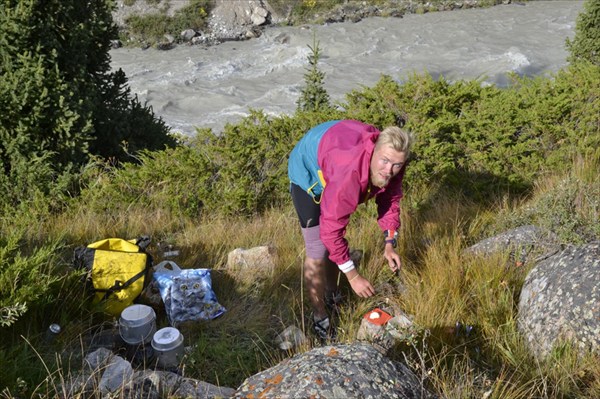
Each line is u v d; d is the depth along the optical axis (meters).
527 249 5.11
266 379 2.96
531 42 23.61
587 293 3.80
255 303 4.62
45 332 3.97
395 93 7.55
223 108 18.41
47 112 7.30
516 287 4.66
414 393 2.90
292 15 28.72
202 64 22.80
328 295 4.53
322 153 3.64
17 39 7.15
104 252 4.43
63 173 7.14
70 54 7.71
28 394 3.27
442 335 4.05
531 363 3.82
